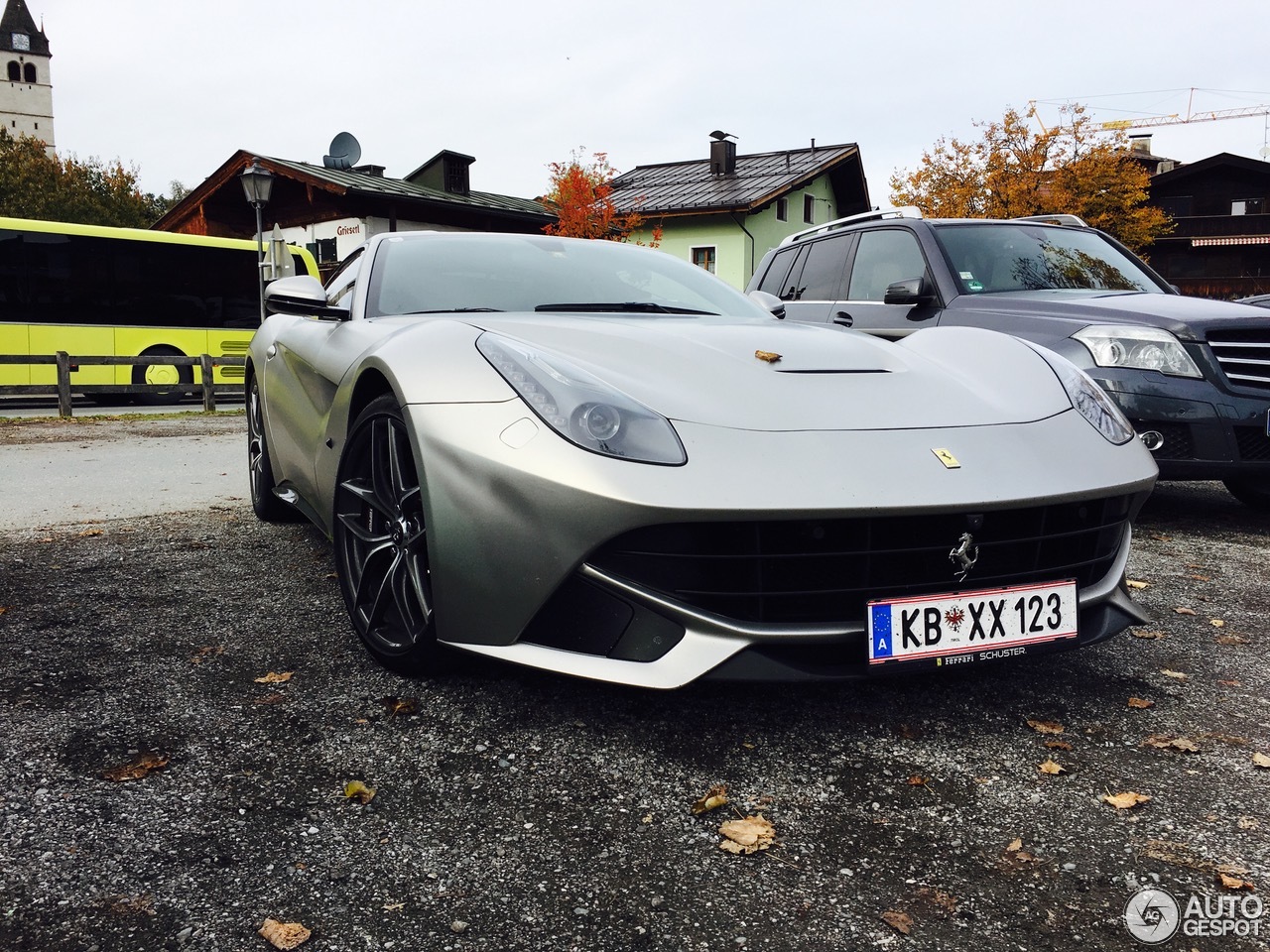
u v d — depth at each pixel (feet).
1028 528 6.48
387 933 4.34
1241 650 8.38
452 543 6.33
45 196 139.23
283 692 7.08
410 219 71.67
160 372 44.83
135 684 7.22
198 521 13.57
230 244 47.91
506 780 5.78
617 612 6.04
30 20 307.17
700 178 94.58
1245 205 128.57
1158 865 4.96
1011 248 16.71
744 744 6.31
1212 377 12.71
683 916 4.50
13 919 4.38
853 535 6.04
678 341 7.68
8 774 5.75
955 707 6.98
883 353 8.07
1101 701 7.14
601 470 5.87
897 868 4.92
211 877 4.75
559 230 78.13
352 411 8.20
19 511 14.44
